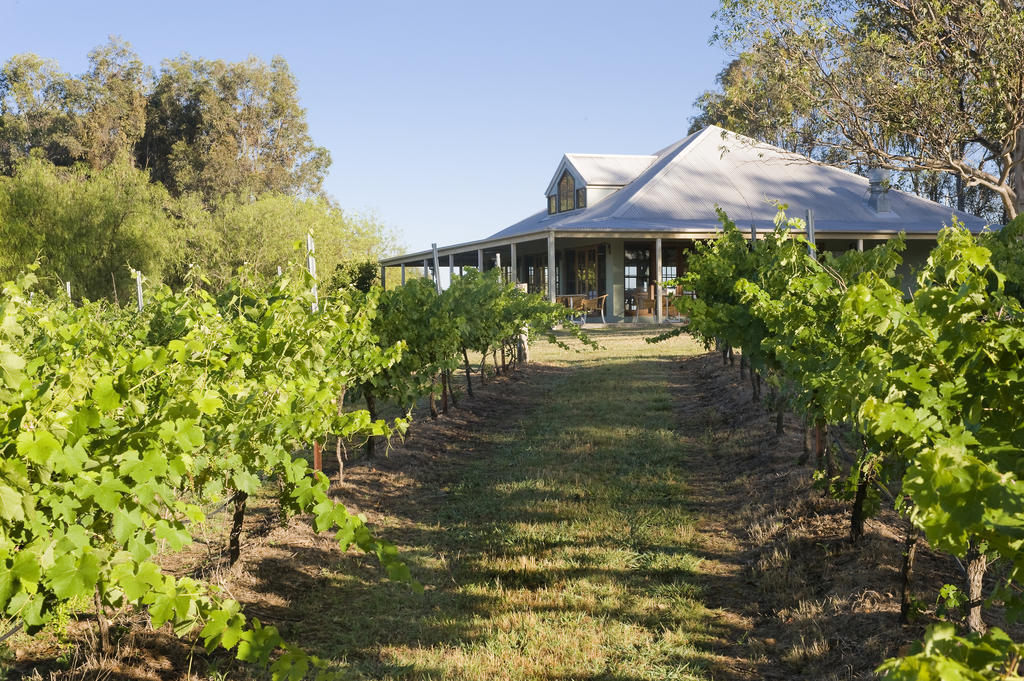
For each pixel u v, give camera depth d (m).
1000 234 7.00
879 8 18.36
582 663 4.28
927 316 2.60
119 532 2.34
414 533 6.71
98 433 2.52
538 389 14.88
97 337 5.26
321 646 4.55
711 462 8.80
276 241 32.41
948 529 1.65
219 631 2.46
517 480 8.18
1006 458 2.02
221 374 4.03
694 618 4.92
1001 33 16.44
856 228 29.03
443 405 12.43
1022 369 2.27
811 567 5.49
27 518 2.15
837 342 4.63
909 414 2.01
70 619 4.56
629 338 23.25
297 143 62.22
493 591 5.33
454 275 13.52
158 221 31.00
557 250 34.69
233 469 4.07
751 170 32.94
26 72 57.00
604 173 35.56
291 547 6.08
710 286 9.03
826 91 18.75
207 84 59.78
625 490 7.68
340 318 5.76
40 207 26.11
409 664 4.26
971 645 1.48
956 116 17.77
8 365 2.20
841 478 5.87
